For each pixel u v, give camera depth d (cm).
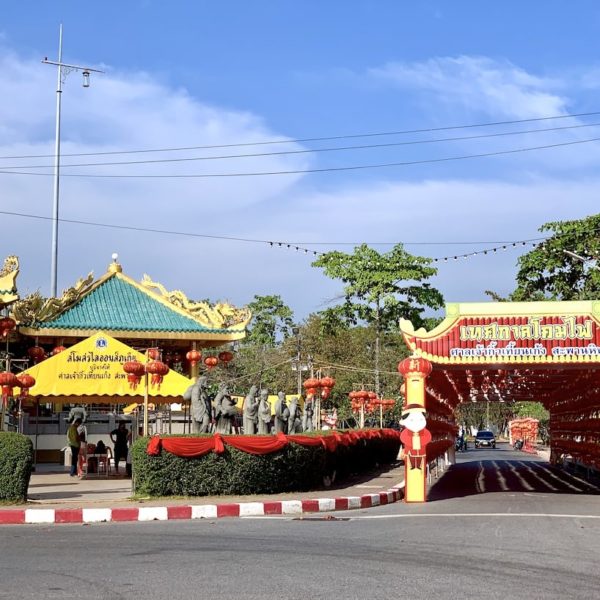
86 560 1061
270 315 7362
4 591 862
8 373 2289
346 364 5806
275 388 5831
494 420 11544
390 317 4950
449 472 3669
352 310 4888
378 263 4856
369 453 3194
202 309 3912
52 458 3459
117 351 2539
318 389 3209
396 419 5775
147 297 3956
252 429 2328
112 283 3984
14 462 1748
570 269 4353
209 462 1930
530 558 1102
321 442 2250
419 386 2164
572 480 3156
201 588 883
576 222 4284
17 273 2673
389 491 2205
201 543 1229
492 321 2194
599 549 1189
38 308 3662
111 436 3134
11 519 1566
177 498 1889
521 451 7638
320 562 1052
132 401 2722
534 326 2178
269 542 1243
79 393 2495
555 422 4288
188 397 2153
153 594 851
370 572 985
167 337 3766
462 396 4169
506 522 1553
